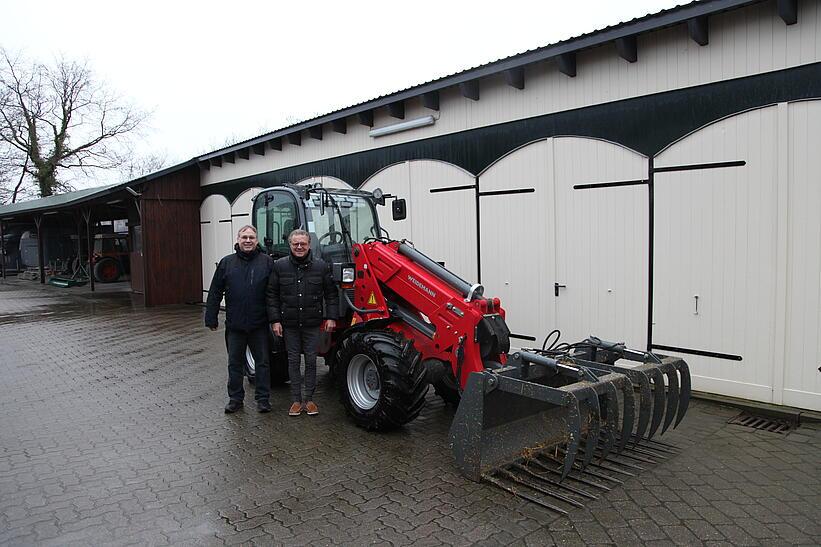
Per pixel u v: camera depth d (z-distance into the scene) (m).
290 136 11.09
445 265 8.34
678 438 4.63
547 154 6.94
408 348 4.72
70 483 3.98
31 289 19.83
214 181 14.44
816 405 5.05
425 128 8.50
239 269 5.48
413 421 5.25
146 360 8.10
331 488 3.84
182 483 3.96
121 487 3.91
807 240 5.05
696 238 5.72
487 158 7.64
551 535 3.18
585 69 6.49
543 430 4.28
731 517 3.36
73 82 33.38
